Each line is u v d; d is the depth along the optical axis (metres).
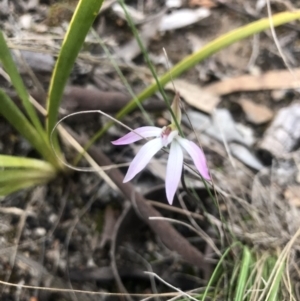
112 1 0.18
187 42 0.18
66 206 0.14
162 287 0.13
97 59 0.17
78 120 0.15
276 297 0.11
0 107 0.12
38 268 0.13
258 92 0.17
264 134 0.16
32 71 0.16
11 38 0.16
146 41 0.18
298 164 0.15
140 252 0.14
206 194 0.15
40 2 0.18
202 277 0.13
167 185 0.09
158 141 0.09
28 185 0.14
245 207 0.14
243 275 0.11
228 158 0.15
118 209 0.14
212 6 0.19
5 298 0.13
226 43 0.12
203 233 0.13
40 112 0.14
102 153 0.14
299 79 0.17
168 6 0.19
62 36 0.17
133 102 0.13
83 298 0.13
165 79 0.12
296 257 0.13
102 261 0.14
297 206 0.15
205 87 0.17
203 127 0.16
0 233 0.14
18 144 0.15
